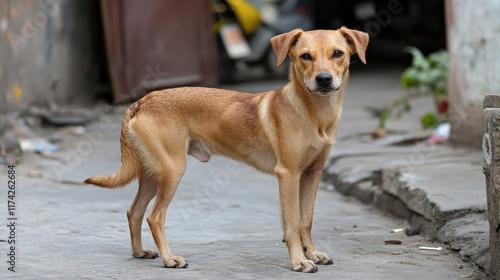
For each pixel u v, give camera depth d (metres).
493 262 7.26
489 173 7.23
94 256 8.19
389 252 8.51
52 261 7.94
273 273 7.61
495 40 12.46
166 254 7.85
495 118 7.03
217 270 7.70
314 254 8.03
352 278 7.43
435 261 8.07
